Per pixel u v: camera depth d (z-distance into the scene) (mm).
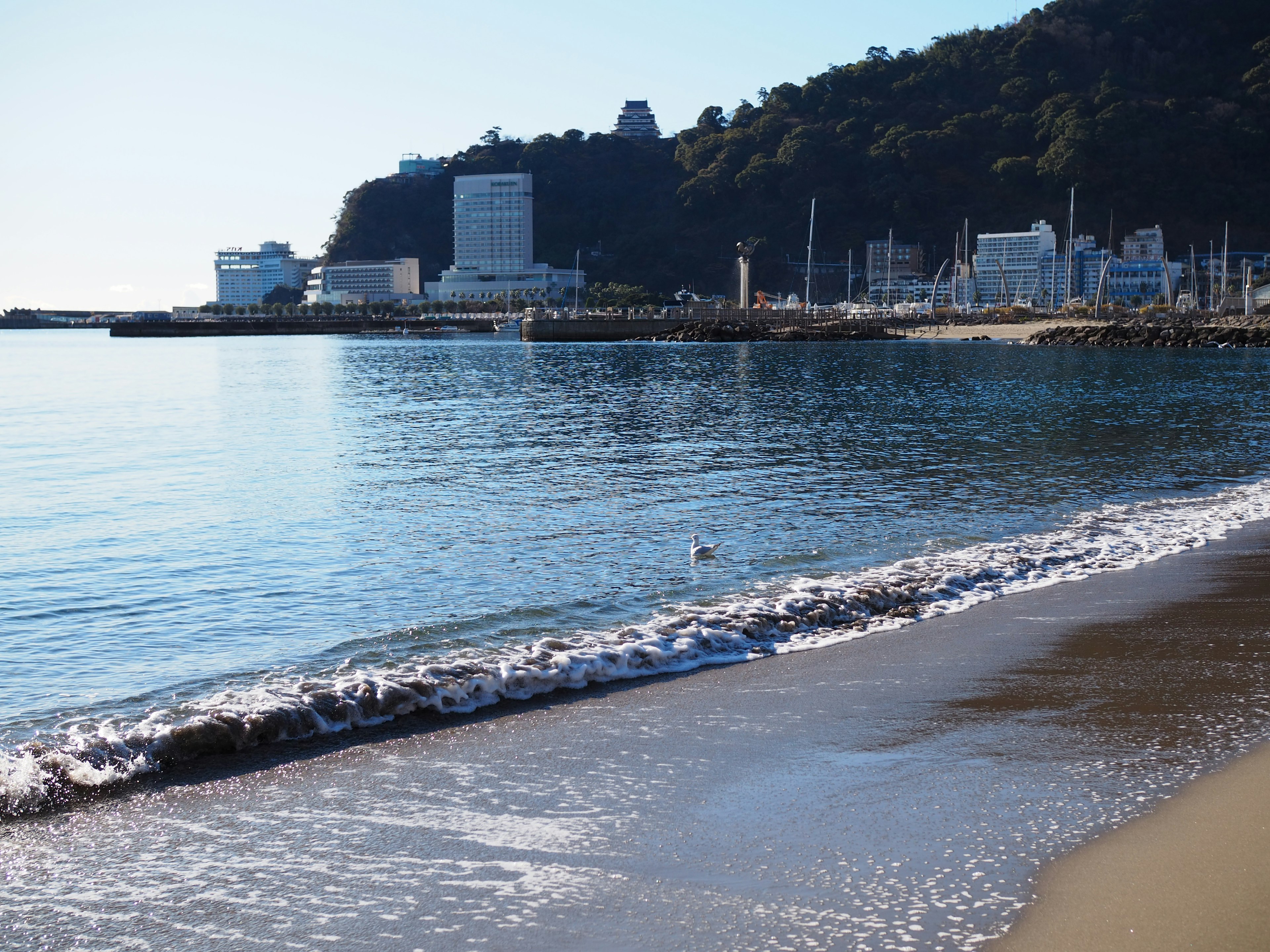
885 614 15477
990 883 7469
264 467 32594
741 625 14438
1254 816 8414
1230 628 14320
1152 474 28875
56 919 7340
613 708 11523
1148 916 6973
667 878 7684
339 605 16312
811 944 6773
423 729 10953
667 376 78562
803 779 9438
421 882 7723
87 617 15781
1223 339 119438
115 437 42625
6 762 9766
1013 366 85312
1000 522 22344
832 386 66188
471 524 22797
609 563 18875
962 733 10523
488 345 153625
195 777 9688
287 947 6965
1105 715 10977
